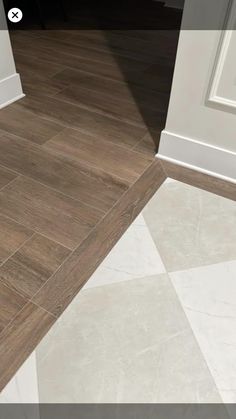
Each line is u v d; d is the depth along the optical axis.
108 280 1.23
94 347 1.06
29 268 1.25
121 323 1.12
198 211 1.50
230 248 1.36
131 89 2.31
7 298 1.16
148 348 1.06
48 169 1.67
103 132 1.92
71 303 1.16
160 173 1.68
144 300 1.18
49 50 2.73
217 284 1.23
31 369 1.01
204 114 1.51
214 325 1.12
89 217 1.45
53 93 2.22
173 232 1.41
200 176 1.68
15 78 2.08
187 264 1.29
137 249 1.34
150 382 1.00
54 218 1.43
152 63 2.63
